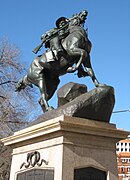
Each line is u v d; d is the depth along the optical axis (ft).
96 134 18.51
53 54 22.89
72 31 23.31
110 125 19.70
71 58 22.75
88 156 18.11
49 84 24.68
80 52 21.44
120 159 204.03
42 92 23.12
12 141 22.38
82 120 18.65
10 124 69.92
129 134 19.76
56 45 23.00
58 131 17.78
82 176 17.58
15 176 21.38
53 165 17.78
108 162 18.72
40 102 24.25
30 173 19.63
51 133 18.31
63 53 22.94
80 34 22.71
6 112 69.00
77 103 19.08
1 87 71.92
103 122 19.58
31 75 24.14
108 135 18.98
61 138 17.70
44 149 19.03
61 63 23.08
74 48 21.90
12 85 73.51
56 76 24.58
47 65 23.27
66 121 17.78
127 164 197.47
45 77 24.11
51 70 23.73
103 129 18.71
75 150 17.76
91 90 20.03
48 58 22.97
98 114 19.67
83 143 18.20
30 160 19.95
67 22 24.50
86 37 23.26
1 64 74.43
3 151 68.80
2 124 67.51
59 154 17.48
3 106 69.62
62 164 17.07
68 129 17.60
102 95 19.71
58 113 19.53
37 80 23.61
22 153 21.38
